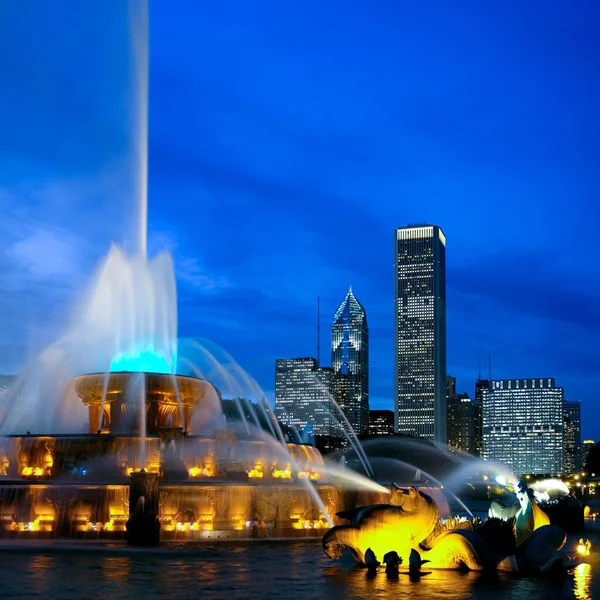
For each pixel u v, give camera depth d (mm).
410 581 25219
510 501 30938
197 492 36750
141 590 22703
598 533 52219
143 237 48531
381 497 42750
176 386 44375
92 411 44750
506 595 22469
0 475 40031
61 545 33438
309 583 24531
